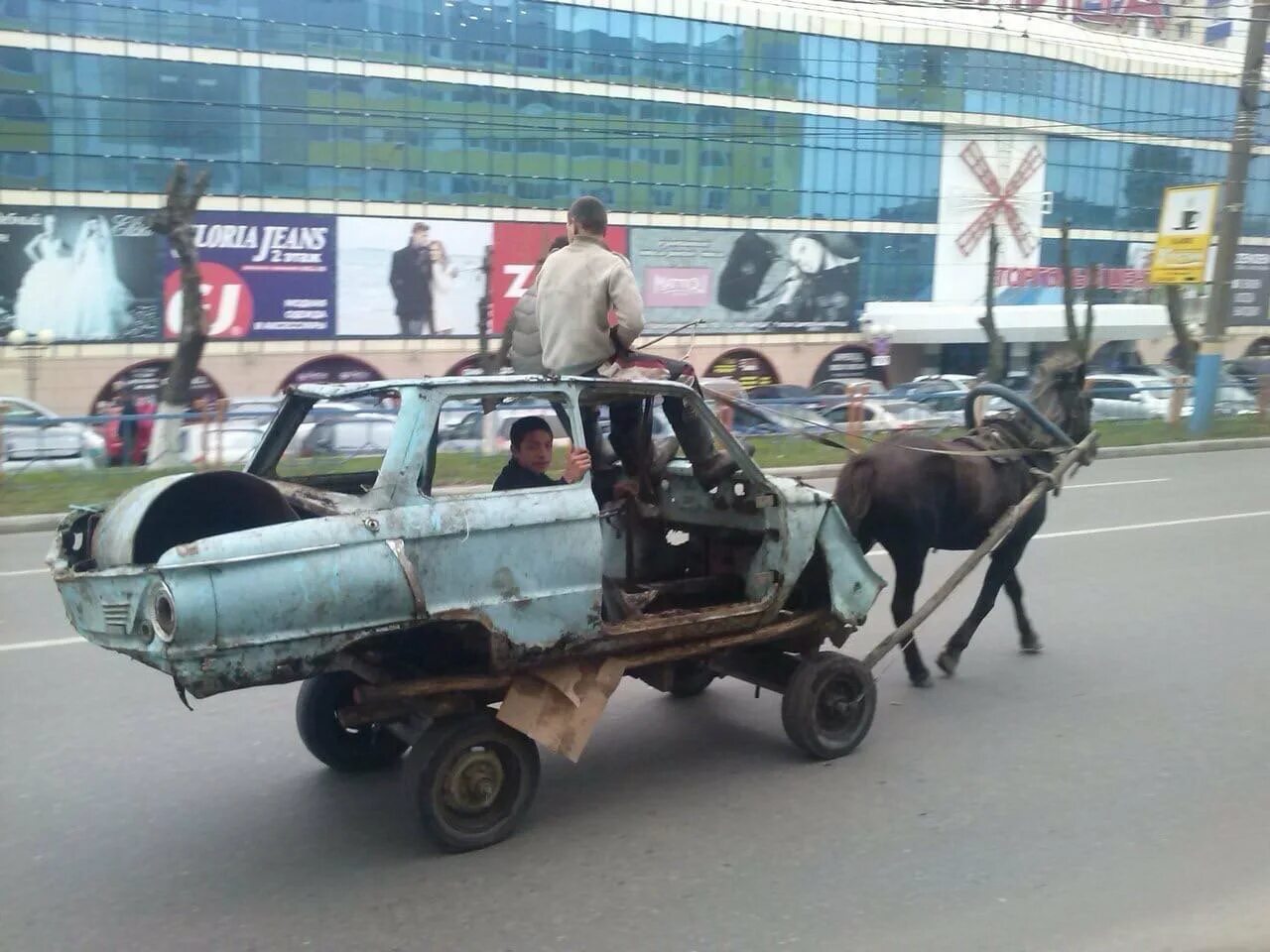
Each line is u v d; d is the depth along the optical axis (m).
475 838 4.80
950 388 29.23
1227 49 48.22
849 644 8.25
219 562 4.01
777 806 5.28
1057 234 44.28
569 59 34.38
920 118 40.34
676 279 37.09
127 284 29.56
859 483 6.52
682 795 5.42
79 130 28.70
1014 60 41.41
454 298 33.59
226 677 4.09
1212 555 11.38
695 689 6.93
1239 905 4.32
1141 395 27.23
